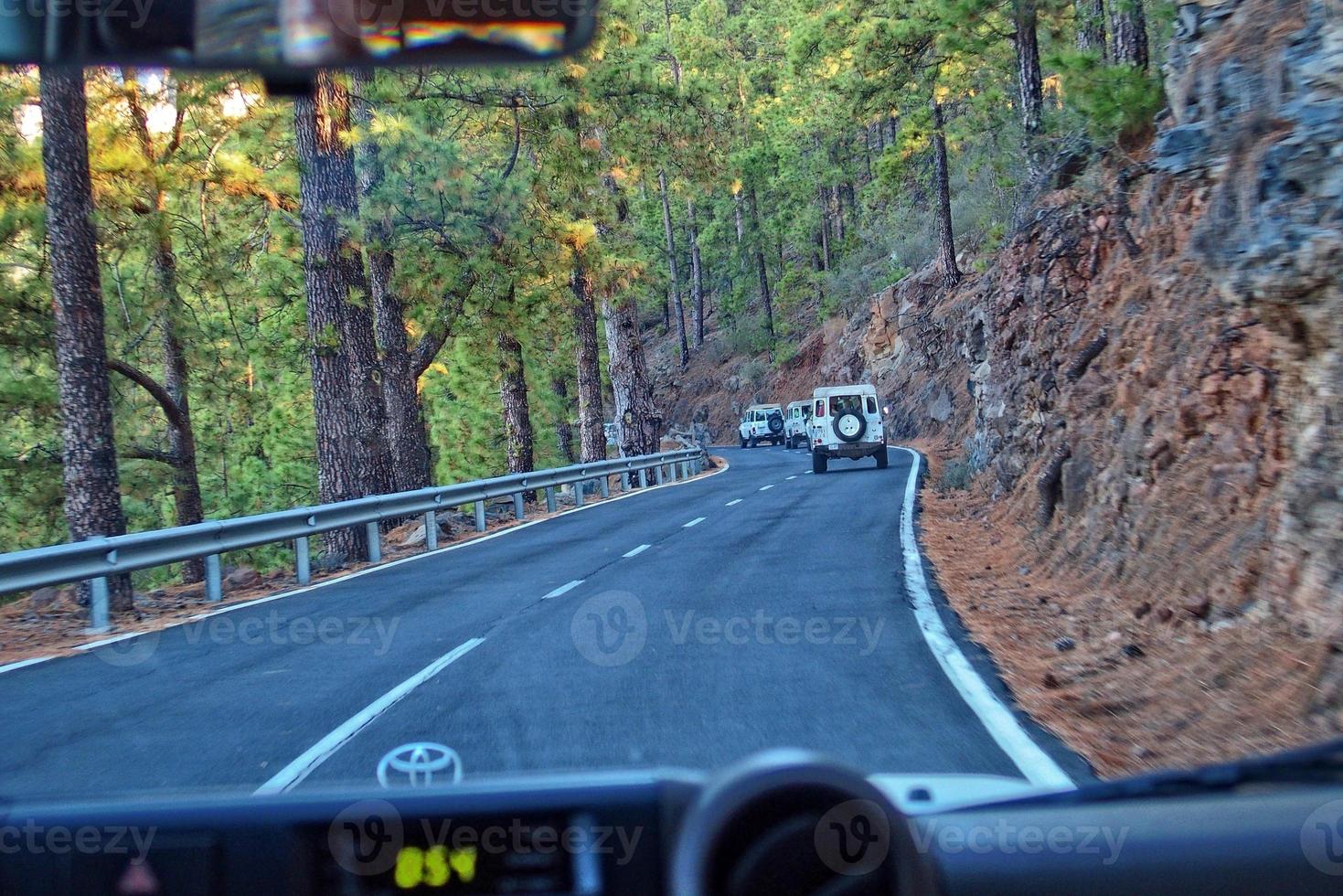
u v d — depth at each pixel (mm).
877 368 57875
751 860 1864
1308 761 2287
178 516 29078
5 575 11172
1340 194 7125
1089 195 18453
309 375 40438
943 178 52844
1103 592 10719
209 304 31266
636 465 34031
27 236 22281
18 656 10914
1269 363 9359
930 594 11844
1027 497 16719
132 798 2107
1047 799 2568
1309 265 7238
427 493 20562
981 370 26156
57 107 16297
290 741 7000
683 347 91250
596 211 28562
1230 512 9234
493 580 14656
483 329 28469
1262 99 8406
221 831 1976
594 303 39906
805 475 34250
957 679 8008
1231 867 2086
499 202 25500
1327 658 6406
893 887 1870
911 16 31094
